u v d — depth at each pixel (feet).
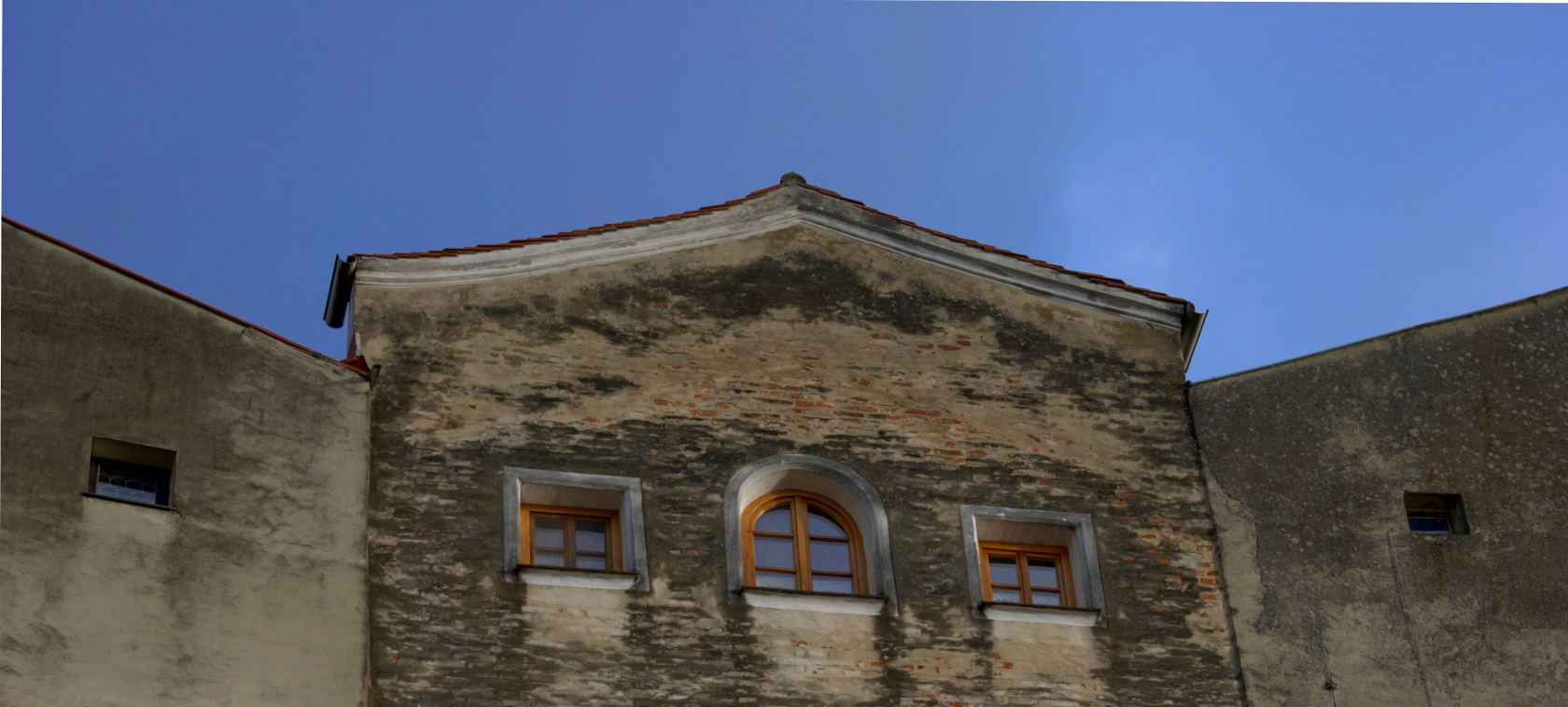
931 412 56.44
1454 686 53.98
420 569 48.98
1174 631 53.72
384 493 50.14
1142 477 56.80
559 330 54.95
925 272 59.93
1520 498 57.77
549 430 52.70
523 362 53.93
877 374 56.90
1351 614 54.95
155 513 45.75
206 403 48.55
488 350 53.93
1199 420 58.59
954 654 51.60
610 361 54.70
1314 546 56.13
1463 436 58.85
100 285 48.55
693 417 54.13
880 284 59.21
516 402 53.01
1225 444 58.03
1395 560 56.13
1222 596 54.80
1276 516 56.59
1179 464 57.41
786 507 54.34
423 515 50.01
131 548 44.80
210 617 45.03
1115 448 57.26
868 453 54.95
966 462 55.62
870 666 50.70
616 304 56.13
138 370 47.85
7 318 46.50
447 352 53.57
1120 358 59.52
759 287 57.93
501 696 47.39
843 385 56.29
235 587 45.91
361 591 47.98
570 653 48.57
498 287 55.42
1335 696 53.36
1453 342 60.70
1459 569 56.13
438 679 47.21
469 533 50.01
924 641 51.62
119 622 43.60
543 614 49.01
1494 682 54.19
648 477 52.60
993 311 59.52
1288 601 54.95
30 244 47.93
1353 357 60.13
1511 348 60.80
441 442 51.62
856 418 55.62
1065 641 52.70
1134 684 52.42
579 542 51.90
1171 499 56.54
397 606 48.16
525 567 49.26
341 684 46.09
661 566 50.88
